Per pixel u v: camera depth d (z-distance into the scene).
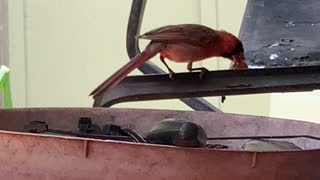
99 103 1.51
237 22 3.36
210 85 1.44
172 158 0.92
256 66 1.87
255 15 2.22
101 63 3.36
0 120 1.39
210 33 1.72
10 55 3.22
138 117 1.48
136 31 1.88
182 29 1.69
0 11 3.19
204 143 1.15
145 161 0.93
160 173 0.93
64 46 3.32
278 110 3.04
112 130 1.28
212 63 3.32
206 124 1.45
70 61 3.33
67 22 3.32
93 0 3.34
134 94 1.45
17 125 1.41
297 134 1.33
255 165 0.93
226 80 1.44
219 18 3.39
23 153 0.98
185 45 1.69
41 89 3.31
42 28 3.29
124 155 0.94
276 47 1.99
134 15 1.87
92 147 0.95
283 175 0.94
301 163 0.95
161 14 3.40
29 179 0.98
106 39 3.37
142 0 1.87
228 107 3.42
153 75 1.46
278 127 1.37
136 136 1.25
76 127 1.45
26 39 3.27
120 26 3.37
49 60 3.31
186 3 3.41
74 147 0.95
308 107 2.86
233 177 0.92
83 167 0.95
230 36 1.76
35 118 1.44
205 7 3.40
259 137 1.28
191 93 1.44
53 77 3.32
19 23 3.24
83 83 3.36
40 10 3.28
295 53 1.92
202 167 0.92
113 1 3.36
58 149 0.96
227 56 1.78
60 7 3.30
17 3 3.23
